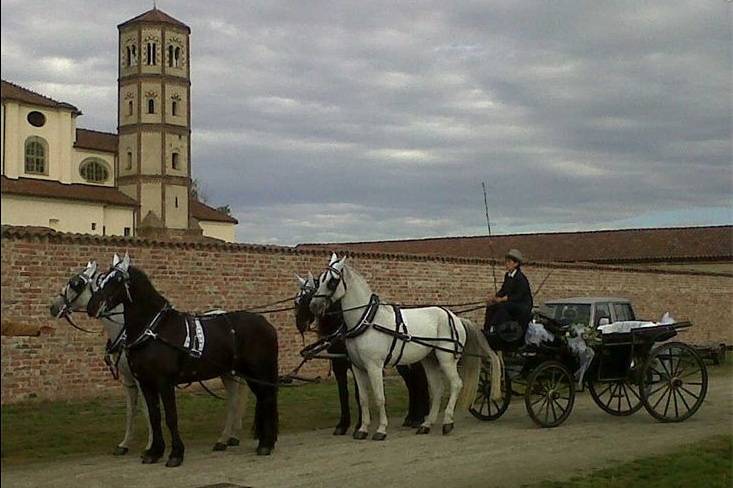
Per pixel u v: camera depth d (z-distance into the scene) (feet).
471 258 81.46
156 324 35.12
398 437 41.78
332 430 44.11
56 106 210.38
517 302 44.88
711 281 116.98
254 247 63.36
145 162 243.60
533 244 175.11
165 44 247.91
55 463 34.78
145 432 42.34
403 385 65.87
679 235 167.53
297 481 31.40
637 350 47.47
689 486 30.17
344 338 41.39
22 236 50.72
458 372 44.57
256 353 37.45
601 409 52.24
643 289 104.83
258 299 63.46
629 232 173.37
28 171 205.26
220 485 30.53
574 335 46.24
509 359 46.39
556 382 45.50
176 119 248.93
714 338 116.88
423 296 76.74
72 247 53.11
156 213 242.78
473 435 42.24
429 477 32.17
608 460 35.50
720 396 59.77
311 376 66.80
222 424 45.34
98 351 54.13
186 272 59.26
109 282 34.58
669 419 46.68
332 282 41.01
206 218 256.32
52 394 51.88
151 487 30.27
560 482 30.99
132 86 245.86
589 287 96.32
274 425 37.35
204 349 35.81
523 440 40.65
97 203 202.39
